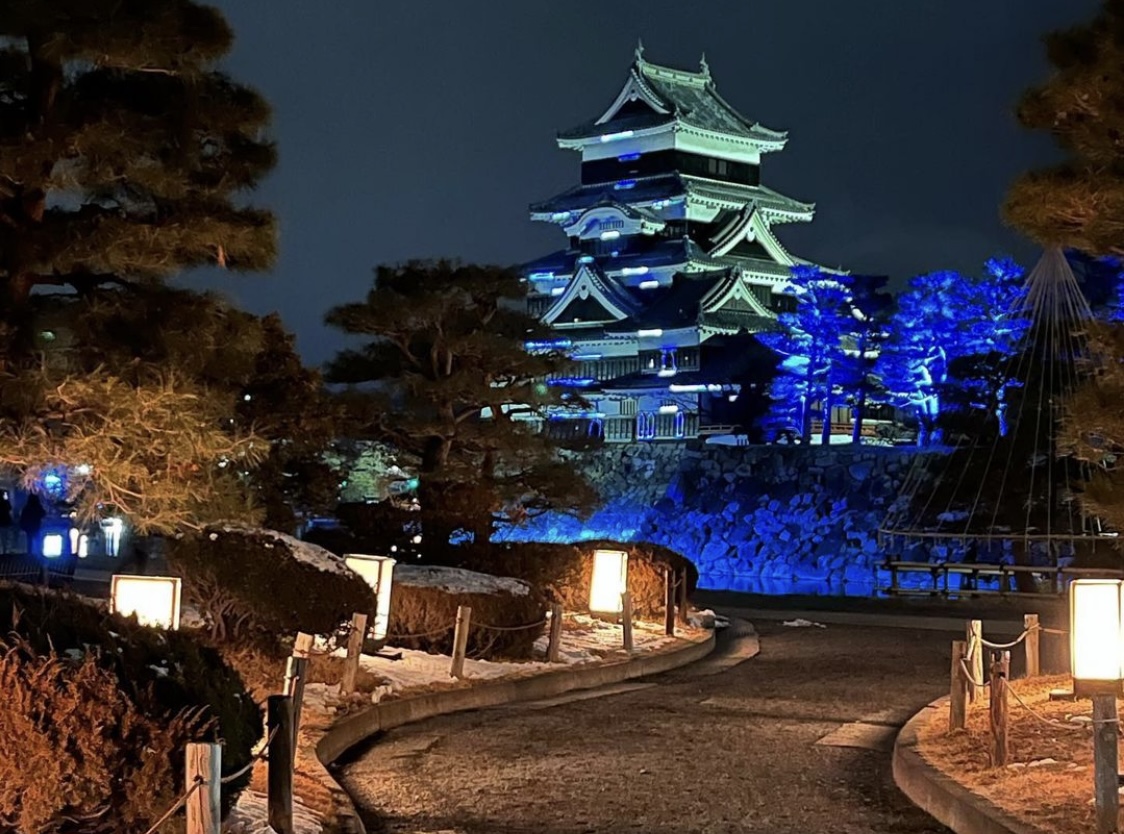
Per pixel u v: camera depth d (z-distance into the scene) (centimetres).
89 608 864
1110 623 1281
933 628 3022
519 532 6706
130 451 1483
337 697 1602
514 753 1431
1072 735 1295
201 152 1605
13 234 1464
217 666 913
